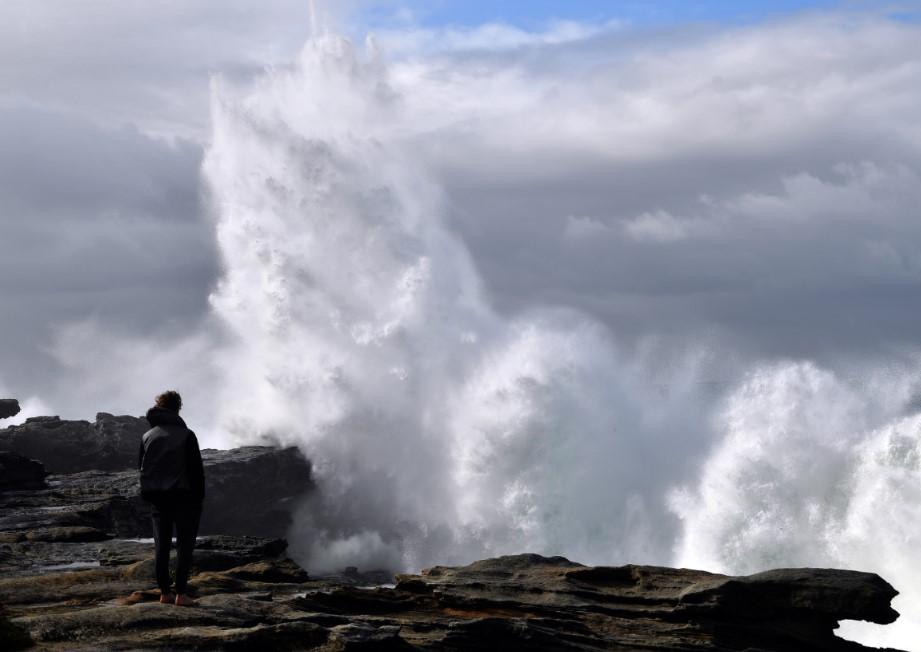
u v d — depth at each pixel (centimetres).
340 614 1373
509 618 1349
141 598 1256
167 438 1214
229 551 1723
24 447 3584
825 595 1346
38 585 1362
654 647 1306
